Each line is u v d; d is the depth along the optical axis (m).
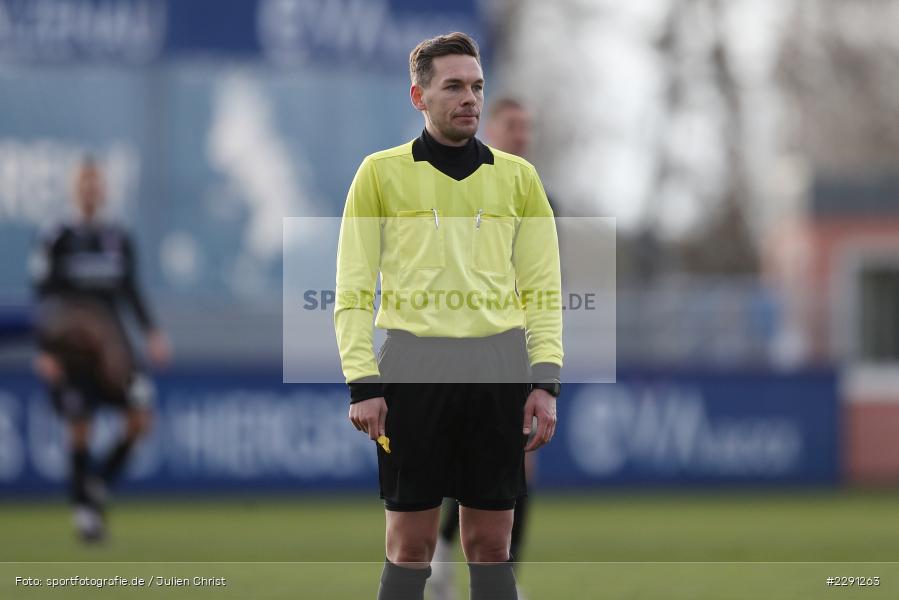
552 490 52.56
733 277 100.25
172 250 56.50
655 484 53.12
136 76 56.53
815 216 59.84
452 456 17.02
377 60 57.38
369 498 49.34
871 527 38.84
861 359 57.75
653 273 98.88
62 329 35.97
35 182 55.91
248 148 56.97
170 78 56.66
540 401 16.78
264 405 50.19
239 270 56.66
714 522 40.44
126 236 37.44
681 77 99.06
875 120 101.06
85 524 34.12
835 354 54.97
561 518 41.91
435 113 16.83
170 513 43.47
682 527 38.78
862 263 59.66
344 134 57.25
